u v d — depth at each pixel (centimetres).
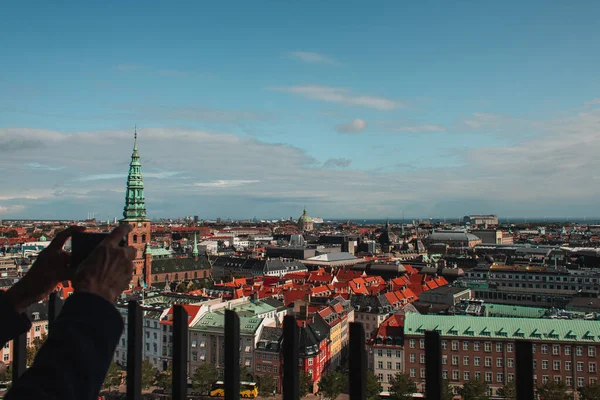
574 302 17738
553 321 12838
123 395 12194
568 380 12175
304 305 15350
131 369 1090
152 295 18212
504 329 12812
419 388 13238
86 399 620
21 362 1201
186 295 18288
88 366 629
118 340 697
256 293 19350
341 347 17025
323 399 12850
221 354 14212
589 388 10712
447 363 12962
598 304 17262
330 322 16038
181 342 1095
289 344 1041
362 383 980
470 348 12812
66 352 629
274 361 13838
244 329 14300
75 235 817
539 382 12394
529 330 12650
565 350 12244
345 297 19975
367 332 18638
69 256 807
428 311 19325
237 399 1056
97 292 701
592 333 12250
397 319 14575
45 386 599
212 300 16700
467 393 11262
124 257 745
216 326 14425
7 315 771
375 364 13762
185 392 1097
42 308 15700
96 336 656
